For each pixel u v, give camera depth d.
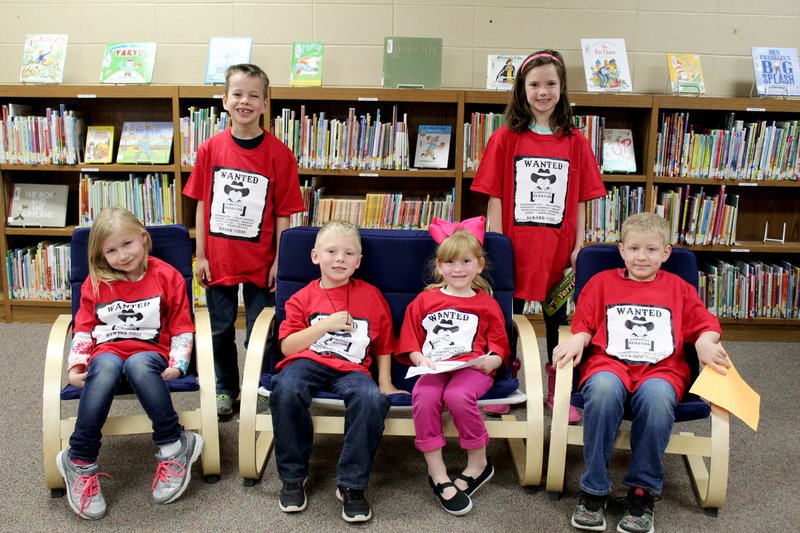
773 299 3.94
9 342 3.76
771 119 4.12
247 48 3.89
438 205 3.91
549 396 2.93
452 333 2.34
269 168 2.73
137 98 4.11
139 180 3.95
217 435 2.31
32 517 2.13
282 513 2.17
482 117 3.81
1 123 3.88
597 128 3.82
